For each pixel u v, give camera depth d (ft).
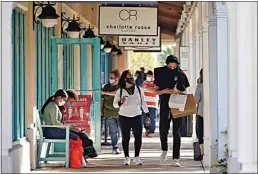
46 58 106.22
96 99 111.65
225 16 91.25
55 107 91.76
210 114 91.81
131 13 109.19
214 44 91.56
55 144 99.19
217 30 91.45
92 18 170.91
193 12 149.48
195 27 141.49
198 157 100.32
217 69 91.76
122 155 110.83
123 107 94.43
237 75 66.80
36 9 93.76
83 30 138.62
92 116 111.65
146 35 109.60
